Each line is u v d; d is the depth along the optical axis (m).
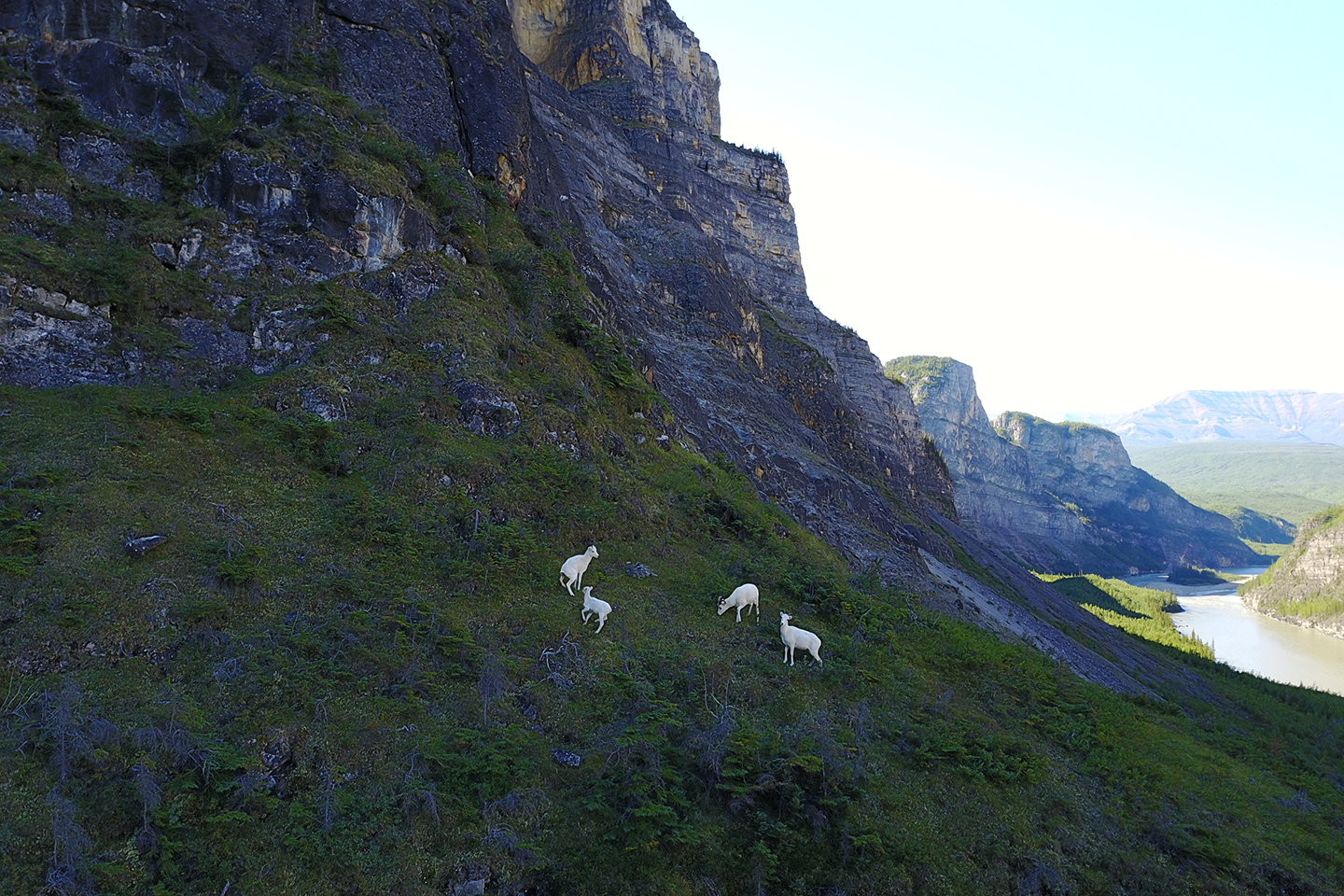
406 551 18.72
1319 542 163.88
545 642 17.81
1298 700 63.38
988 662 26.61
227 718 13.07
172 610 14.43
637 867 13.23
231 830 11.52
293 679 14.18
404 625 16.30
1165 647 82.19
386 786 13.03
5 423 17.58
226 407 20.83
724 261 67.19
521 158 37.44
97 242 22.14
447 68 35.28
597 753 15.02
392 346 24.64
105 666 13.23
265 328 23.27
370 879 11.73
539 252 34.12
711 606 22.45
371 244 26.38
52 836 10.50
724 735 15.86
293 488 19.47
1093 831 18.86
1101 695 29.55
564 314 32.41
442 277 27.75
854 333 103.25
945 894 15.29
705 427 42.78
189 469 18.44
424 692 15.05
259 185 24.88
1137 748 24.89
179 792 11.55
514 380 26.56
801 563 28.91
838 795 15.83
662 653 18.75
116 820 10.98
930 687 23.09
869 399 96.50
